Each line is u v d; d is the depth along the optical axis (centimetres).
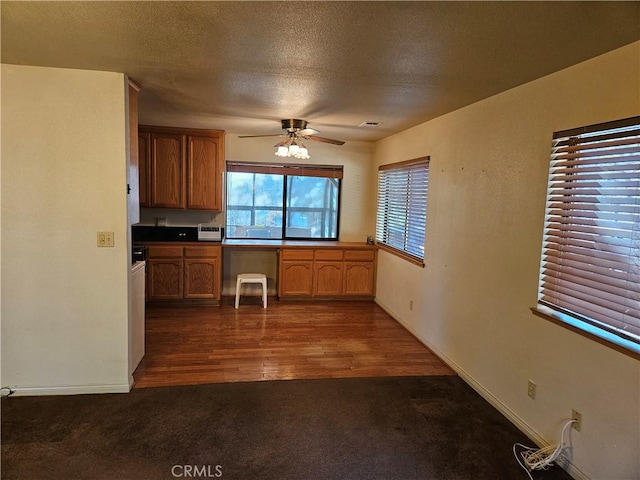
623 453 189
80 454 220
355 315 497
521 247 261
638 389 182
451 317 350
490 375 293
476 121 314
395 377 330
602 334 202
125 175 272
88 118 264
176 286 505
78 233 272
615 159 197
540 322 243
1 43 214
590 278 211
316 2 160
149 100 341
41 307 274
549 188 239
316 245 546
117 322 283
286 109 366
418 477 212
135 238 533
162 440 235
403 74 249
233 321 457
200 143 500
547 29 176
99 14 176
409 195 457
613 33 177
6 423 246
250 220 582
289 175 578
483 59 217
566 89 224
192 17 177
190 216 545
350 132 490
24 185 264
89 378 285
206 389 298
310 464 219
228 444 234
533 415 247
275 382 314
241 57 228
